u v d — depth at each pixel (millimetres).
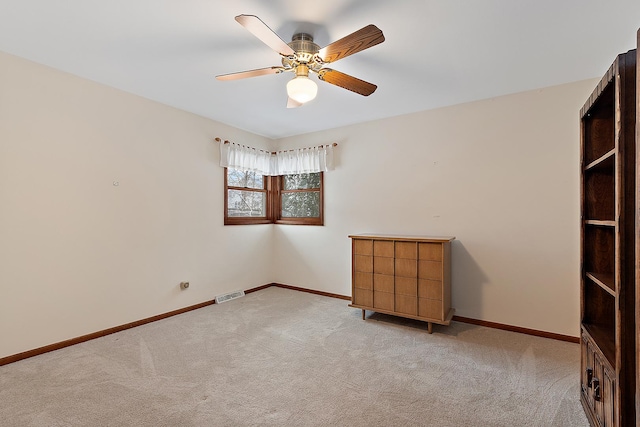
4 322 2285
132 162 3057
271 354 2484
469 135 3213
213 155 3863
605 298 1766
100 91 2812
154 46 2180
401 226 3631
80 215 2691
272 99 3186
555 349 2574
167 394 1929
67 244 2613
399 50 2221
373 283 3221
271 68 2092
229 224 4078
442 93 3002
